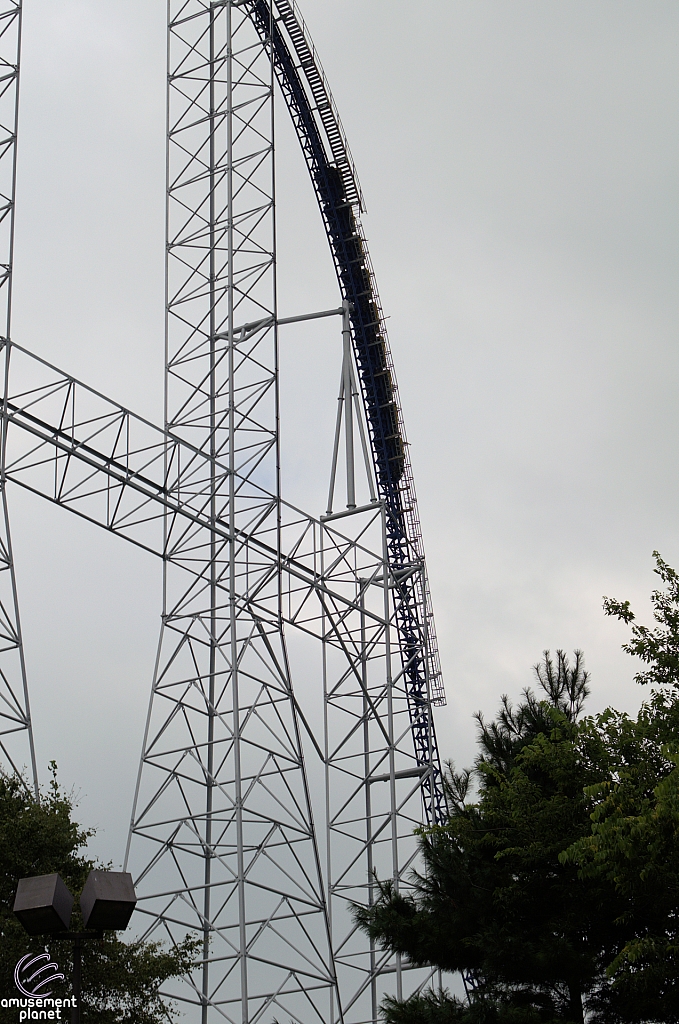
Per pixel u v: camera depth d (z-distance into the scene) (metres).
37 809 28.36
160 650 39.00
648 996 23.64
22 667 34.38
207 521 39.97
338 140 51.62
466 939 24.92
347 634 47.56
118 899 17.81
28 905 17.33
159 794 37.22
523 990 24.97
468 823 26.64
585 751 26.59
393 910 26.70
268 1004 35.91
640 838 22.00
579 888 24.86
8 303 37.53
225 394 40.75
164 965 28.39
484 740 29.22
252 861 36.31
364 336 51.59
